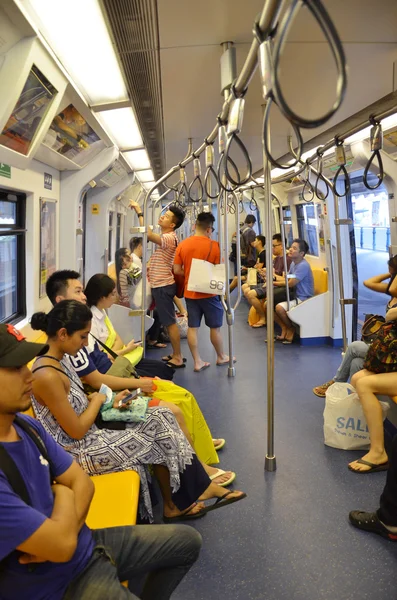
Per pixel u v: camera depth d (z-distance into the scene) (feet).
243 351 21.57
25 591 4.65
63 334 7.52
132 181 23.36
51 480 5.31
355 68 10.15
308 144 18.38
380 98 12.40
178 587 7.48
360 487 10.16
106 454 7.95
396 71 10.39
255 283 26.94
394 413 12.02
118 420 8.38
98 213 23.24
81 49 8.56
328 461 11.30
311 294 22.56
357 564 7.89
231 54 8.80
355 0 7.14
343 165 11.62
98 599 4.85
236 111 7.83
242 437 12.70
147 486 8.23
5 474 4.54
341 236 20.94
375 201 24.75
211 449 11.07
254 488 10.22
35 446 5.04
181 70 10.00
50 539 4.46
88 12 7.12
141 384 9.97
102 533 5.97
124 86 10.89
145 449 8.21
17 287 12.43
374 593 7.25
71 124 12.21
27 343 4.75
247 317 30.17
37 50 7.66
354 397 11.66
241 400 15.37
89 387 9.75
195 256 17.63
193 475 8.64
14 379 4.63
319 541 8.49
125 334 19.34
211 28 8.00
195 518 9.18
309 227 25.96
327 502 9.65
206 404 15.14
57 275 10.44
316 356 20.25
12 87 7.59
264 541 8.52
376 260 41.24
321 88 11.44
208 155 11.92
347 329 21.76
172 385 11.16
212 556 8.17
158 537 6.03
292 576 7.66
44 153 12.26
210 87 11.32
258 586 7.46
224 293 17.44
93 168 16.05
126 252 19.80
